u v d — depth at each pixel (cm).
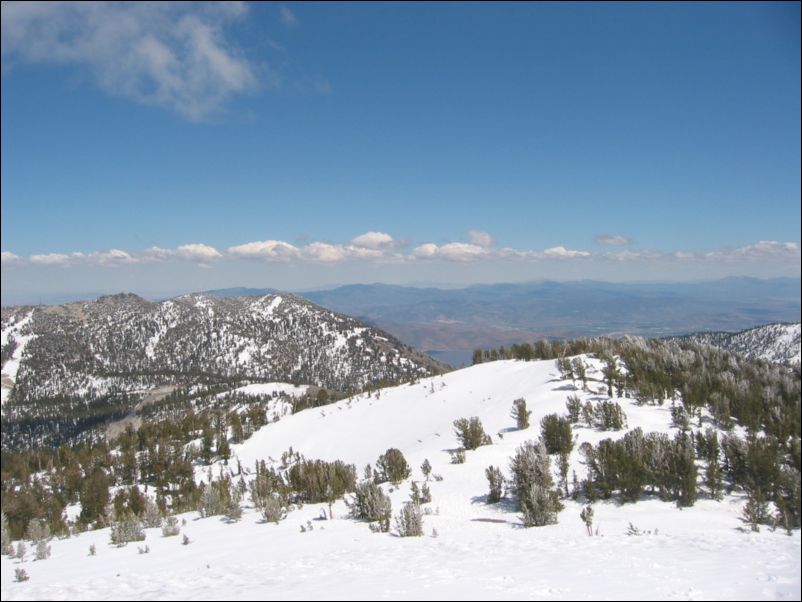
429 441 3838
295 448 5344
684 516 1827
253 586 1159
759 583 926
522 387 4409
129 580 1452
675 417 2888
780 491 1878
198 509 3197
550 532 1741
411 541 1762
